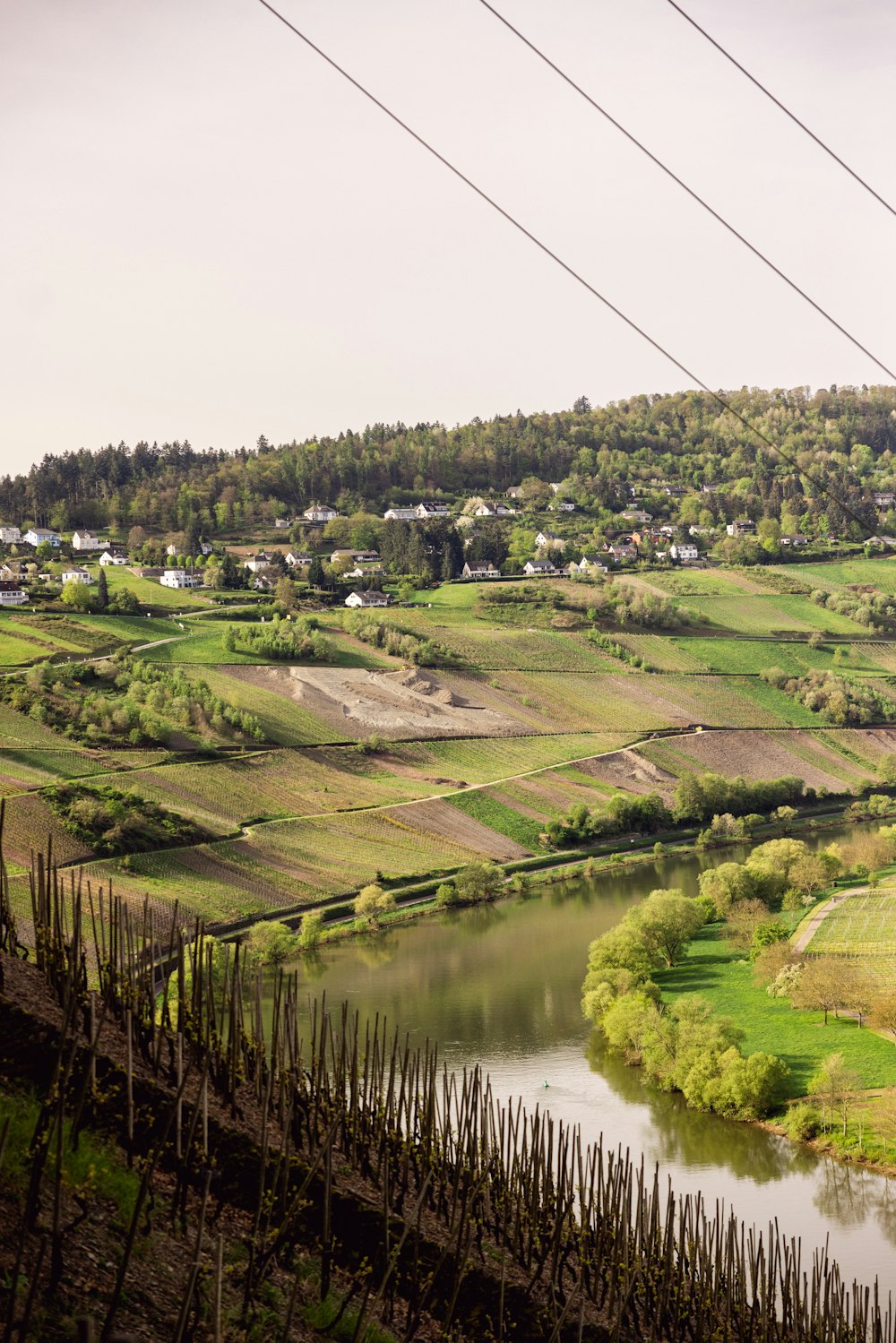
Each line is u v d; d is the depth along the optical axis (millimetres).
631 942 146750
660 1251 55906
